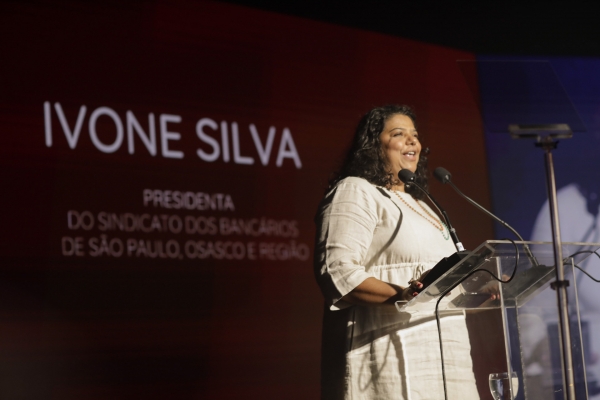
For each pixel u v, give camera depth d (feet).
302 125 12.34
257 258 11.55
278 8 12.52
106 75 10.77
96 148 10.53
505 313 5.27
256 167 11.78
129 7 11.14
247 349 11.25
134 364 10.40
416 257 6.05
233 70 11.88
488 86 5.70
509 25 14.12
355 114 12.90
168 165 11.03
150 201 10.80
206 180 11.30
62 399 9.87
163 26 11.39
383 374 5.70
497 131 5.40
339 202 6.08
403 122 6.79
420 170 7.48
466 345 5.32
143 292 10.57
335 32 13.00
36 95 10.21
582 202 14.15
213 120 11.55
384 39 13.48
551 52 14.55
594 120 14.47
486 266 4.99
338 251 5.84
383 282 5.61
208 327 11.00
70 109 10.43
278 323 11.55
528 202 13.91
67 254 10.12
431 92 13.70
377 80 13.24
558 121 5.49
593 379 13.01
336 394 5.94
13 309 9.71
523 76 5.75
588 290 13.24
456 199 13.35
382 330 5.83
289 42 12.51
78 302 10.11
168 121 11.16
